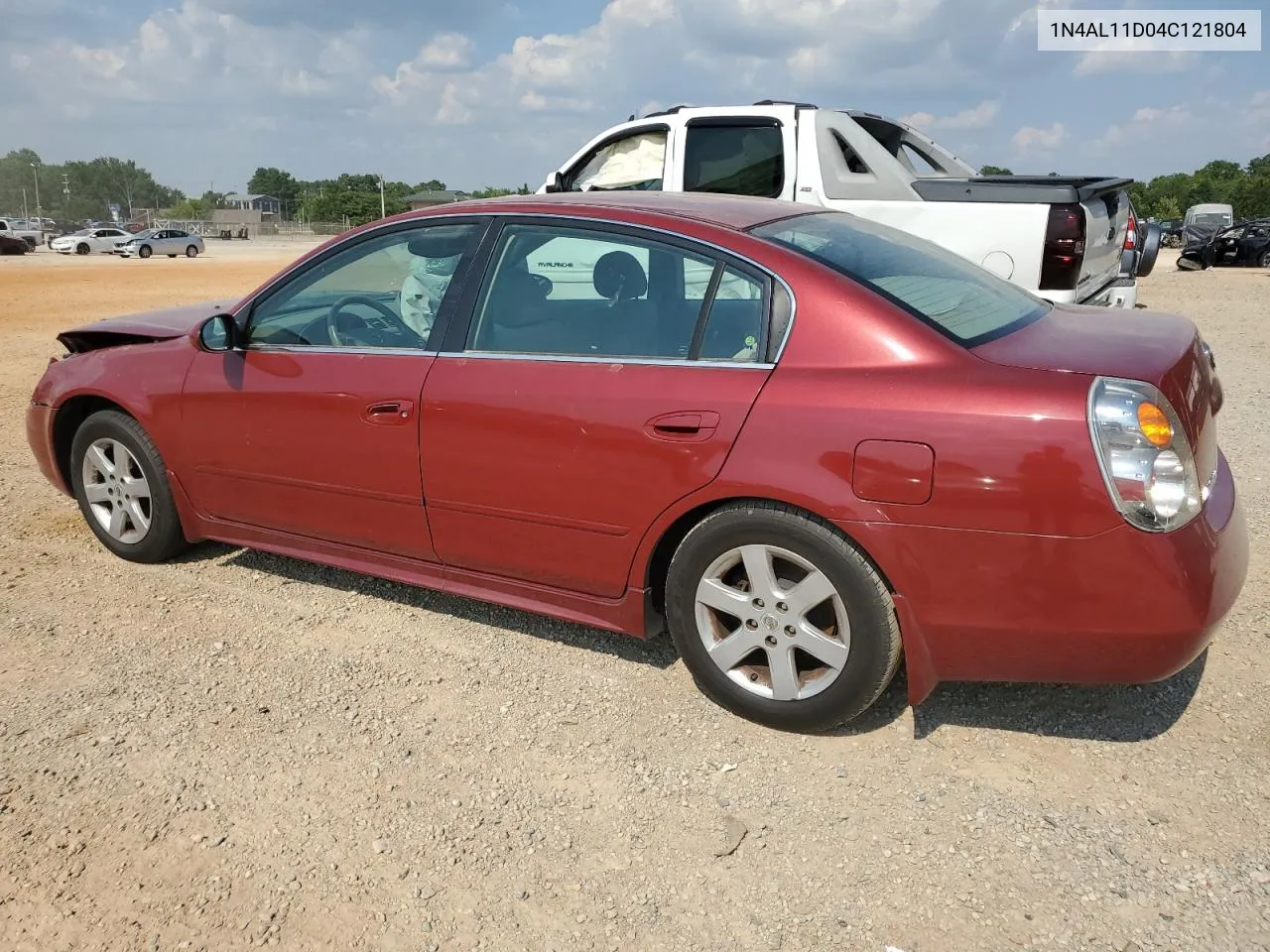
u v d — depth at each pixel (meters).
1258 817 2.74
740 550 3.12
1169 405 2.70
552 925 2.46
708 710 3.38
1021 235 6.96
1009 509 2.71
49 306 16.91
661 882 2.59
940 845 2.68
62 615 4.15
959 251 7.19
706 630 3.27
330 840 2.76
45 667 3.71
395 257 3.85
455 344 3.61
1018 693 3.42
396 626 4.05
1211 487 2.94
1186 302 15.98
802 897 2.52
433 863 2.67
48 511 5.47
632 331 3.32
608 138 8.55
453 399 3.54
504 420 3.43
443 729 3.30
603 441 3.25
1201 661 3.56
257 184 168.62
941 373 2.84
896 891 2.53
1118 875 2.54
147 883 2.61
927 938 2.38
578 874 2.63
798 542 3.00
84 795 2.96
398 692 3.53
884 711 3.34
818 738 3.20
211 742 3.23
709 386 3.10
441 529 3.70
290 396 3.94
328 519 4.00
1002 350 2.92
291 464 4.00
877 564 2.89
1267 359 9.84
